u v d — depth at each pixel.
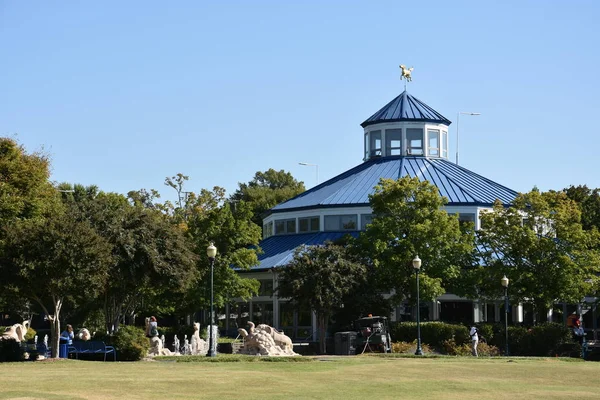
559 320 71.44
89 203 51.59
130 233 49.03
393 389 30.55
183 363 39.94
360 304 58.72
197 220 63.62
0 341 41.12
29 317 69.06
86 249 41.75
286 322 68.88
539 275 60.31
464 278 61.12
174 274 49.66
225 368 36.84
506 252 62.09
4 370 34.41
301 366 38.44
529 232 60.47
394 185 61.66
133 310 62.31
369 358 46.25
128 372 33.91
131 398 26.16
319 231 74.56
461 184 76.25
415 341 57.03
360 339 56.06
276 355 49.62
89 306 65.12
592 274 61.91
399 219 61.28
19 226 43.28
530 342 57.59
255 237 64.81
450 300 68.56
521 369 39.31
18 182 53.00
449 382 33.16
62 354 44.06
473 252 63.41
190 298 62.44
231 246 63.59
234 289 63.66
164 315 78.62
